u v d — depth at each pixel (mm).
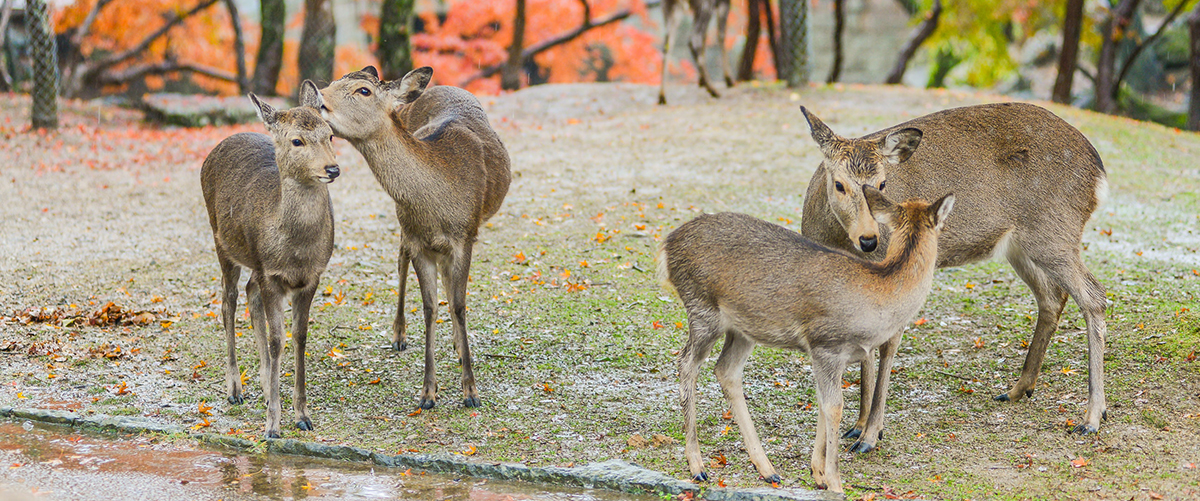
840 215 4887
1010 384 5855
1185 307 6844
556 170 11727
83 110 16703
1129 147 13477
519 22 20016
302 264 5090
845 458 4844
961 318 7062
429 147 5598
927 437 5105
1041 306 5574
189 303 7289
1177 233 9258
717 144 13055
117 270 8008
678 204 10188
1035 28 23469
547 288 7684
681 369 4637
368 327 6898
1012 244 5496
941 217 4344
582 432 5184
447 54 25031
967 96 16172
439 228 5594
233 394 5582
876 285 4254
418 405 5590
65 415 5195
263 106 4859
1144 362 5953
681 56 29969
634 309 7230
